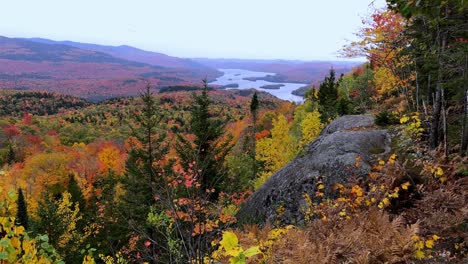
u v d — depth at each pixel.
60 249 17.70
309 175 11.12
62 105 190.88
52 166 51.81
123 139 93.38
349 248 5.11
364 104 23.81
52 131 103.69
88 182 49.56
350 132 12.23
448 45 7.87
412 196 7.84
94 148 81.44
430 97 12.20
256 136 42.84
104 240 16.03
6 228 2.64
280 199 11.45
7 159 71.38
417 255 4.98
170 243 3.83
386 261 4.92
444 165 7.94
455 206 6.39
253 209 12.51
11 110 162.88
